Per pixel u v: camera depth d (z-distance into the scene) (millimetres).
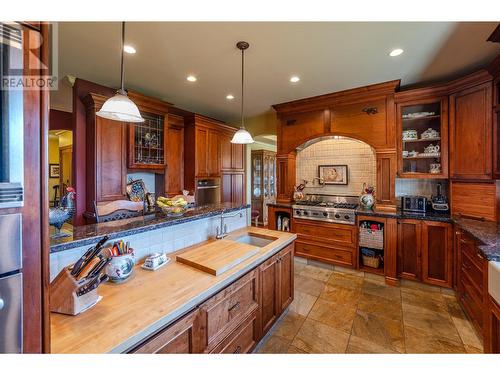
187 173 4316
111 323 909
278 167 4027
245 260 1565
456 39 2066
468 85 2520
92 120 2875
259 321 1694
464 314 2256
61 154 6410
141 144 3414
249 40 2084
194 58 2416
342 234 3273
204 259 1497
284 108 3906
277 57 2402
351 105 3316
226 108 4352
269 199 7152
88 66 2598
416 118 2979
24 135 637
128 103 1573
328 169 4000
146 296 1104
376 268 3094
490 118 2328
